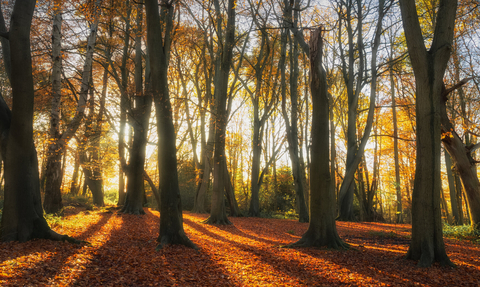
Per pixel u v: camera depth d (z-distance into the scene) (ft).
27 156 25.82
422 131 25.41
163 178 30.30
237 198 124.36
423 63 25.38
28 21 25.34
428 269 23.18
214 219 55.83
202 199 79.46
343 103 92.94
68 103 58.29
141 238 32.76
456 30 52.95
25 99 25.26
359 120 94.89
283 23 60.95
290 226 57.11
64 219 41.27
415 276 21.57
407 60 67.26
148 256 24.89
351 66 71.56
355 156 69.92
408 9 25.58
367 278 21.02
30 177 25.90
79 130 46.09
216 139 56.49
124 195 85.35
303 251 29.60
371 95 65.82
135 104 59.93
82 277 18.22
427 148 25.14
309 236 32.37
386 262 25.53
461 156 43.09
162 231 30.01
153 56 30.01
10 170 25.14
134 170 59.36
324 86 32.42
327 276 21.68
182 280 19.84
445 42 25.35
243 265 24.47
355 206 96.63
